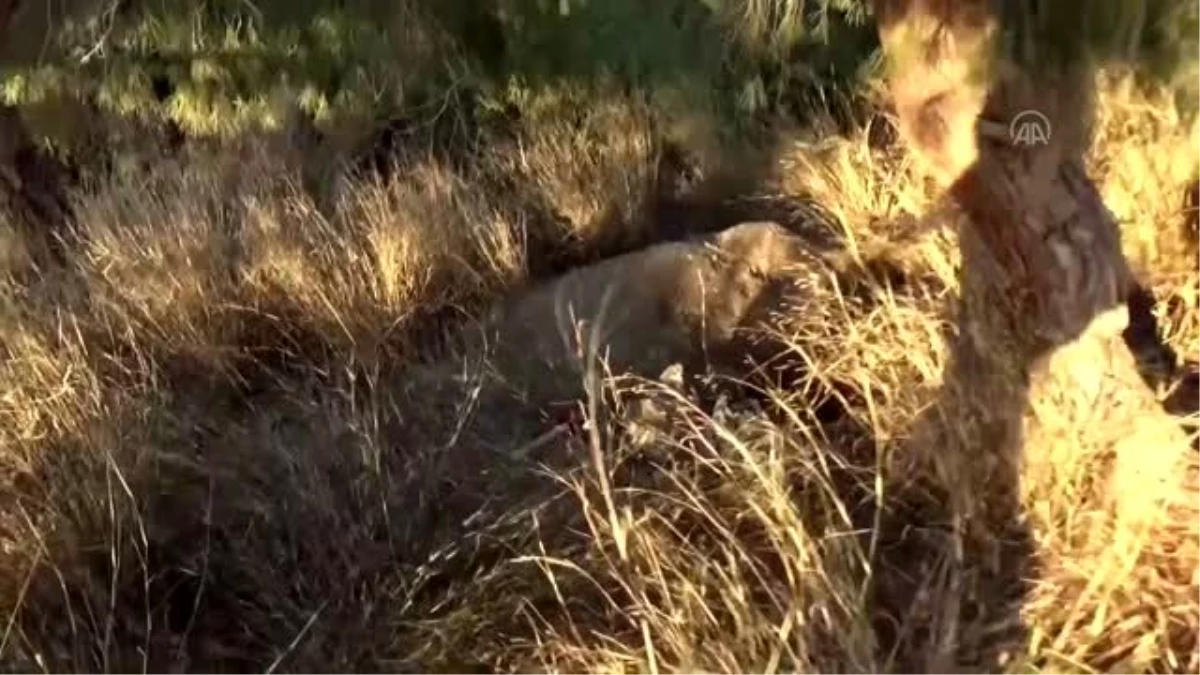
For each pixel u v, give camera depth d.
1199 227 4.14
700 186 5.35
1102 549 3.11
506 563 3.34
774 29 3.94
